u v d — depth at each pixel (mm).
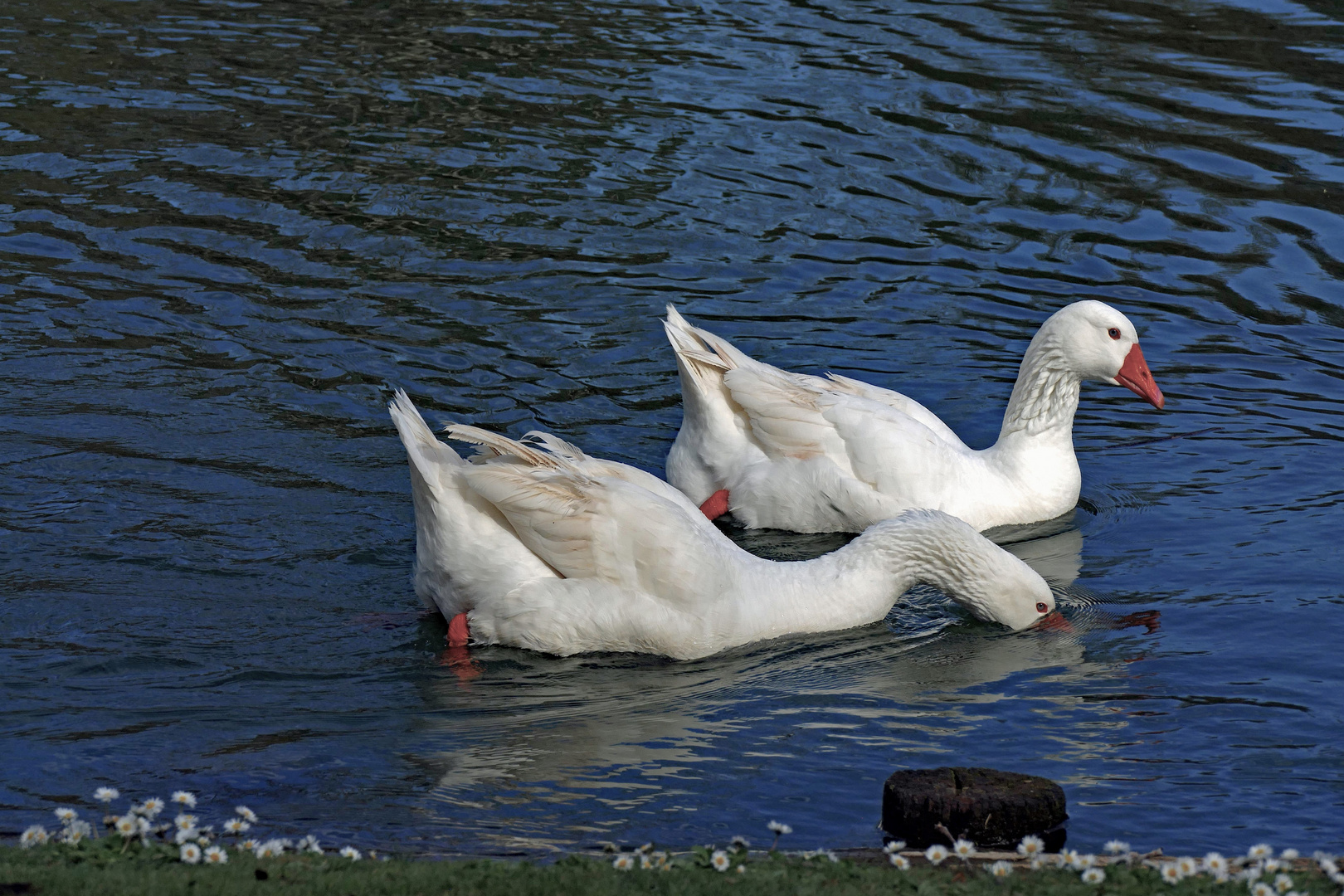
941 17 23109
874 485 11289
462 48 21375
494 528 9336
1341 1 24062
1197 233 16391
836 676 9078
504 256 15375
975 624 9938
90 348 13078
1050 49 21656
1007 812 6945
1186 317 14812
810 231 16234
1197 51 21625
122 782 7504
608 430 12445
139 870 5984
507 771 7742
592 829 7109
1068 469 11625
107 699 8438
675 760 7891
